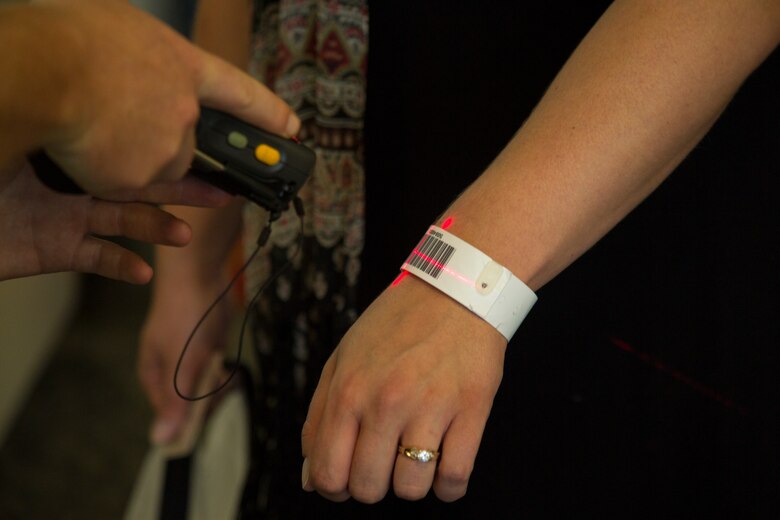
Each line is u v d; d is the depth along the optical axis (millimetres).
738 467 777
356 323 591
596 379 782
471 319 569
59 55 406
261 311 942
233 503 1139
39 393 2174
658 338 775
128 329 2523
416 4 766
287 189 579
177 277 1039
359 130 830
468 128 778
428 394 538
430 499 822
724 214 753
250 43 946
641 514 795
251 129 548
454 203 619
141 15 468
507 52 758
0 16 417
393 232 813
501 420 792
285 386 956
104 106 426
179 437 1089
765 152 740
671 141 587
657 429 782
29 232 630
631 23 592
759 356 761
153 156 455
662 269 766
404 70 781
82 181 466
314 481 555
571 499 799
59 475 1869
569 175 575
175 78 456
